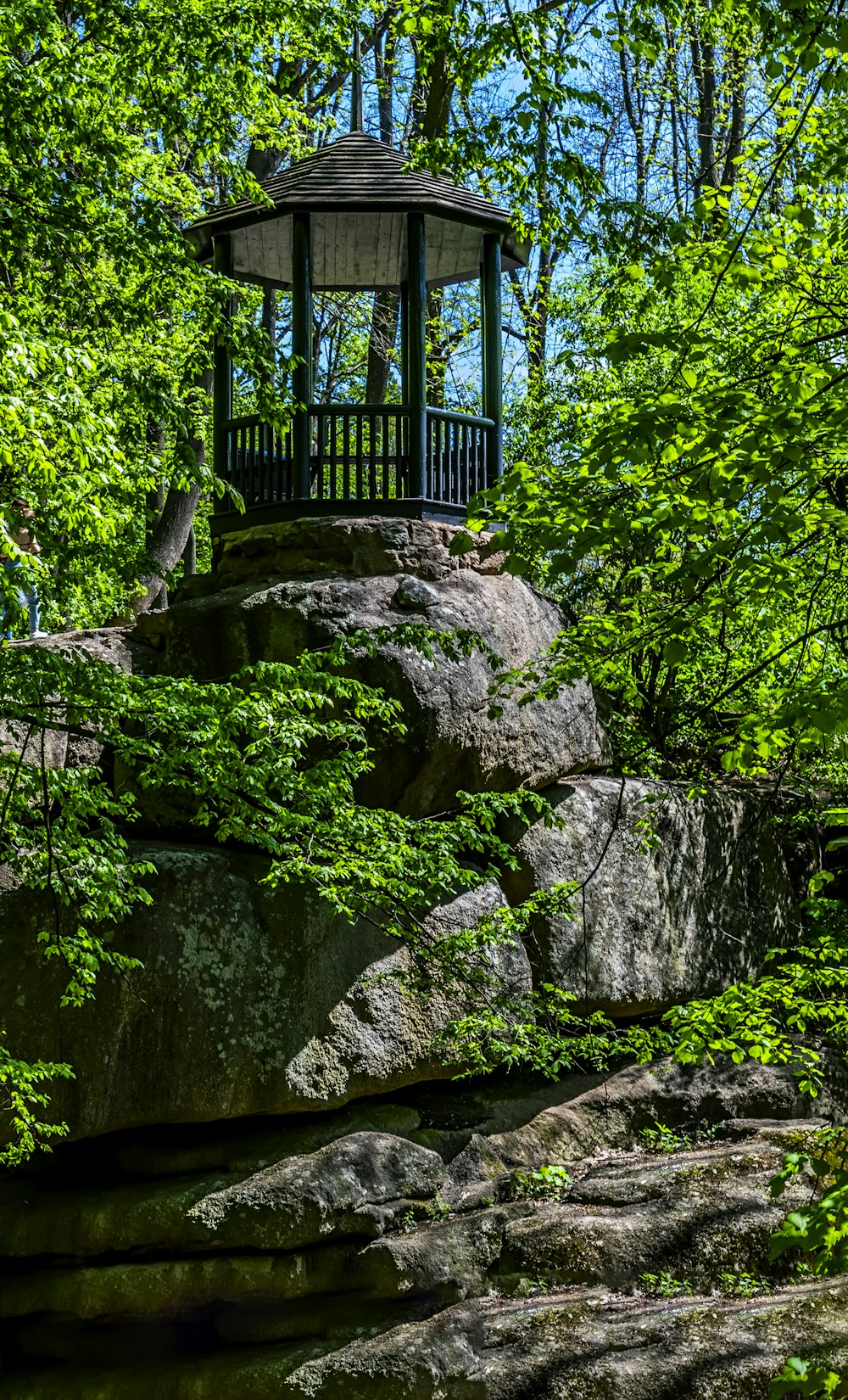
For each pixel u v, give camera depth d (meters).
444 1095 11.60
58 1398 9.44
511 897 11.86
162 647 11.56
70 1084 9.45
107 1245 9.59
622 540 5.40
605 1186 10.83
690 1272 9.87
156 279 9.73
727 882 13.69
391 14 18.72
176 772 8.09
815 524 5.24
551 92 8.61
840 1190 4.59
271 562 11.98
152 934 9.72
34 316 9.88
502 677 9.12
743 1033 7.60
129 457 9.73
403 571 11.70
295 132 15.51
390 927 9.10
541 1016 11.55
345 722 10.63
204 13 10.58
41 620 12.44
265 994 10.11
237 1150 10.20
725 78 19.56
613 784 12.97
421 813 11.31
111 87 10.50
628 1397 8.55
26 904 9.64
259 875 10.43
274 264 13.78
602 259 15.09
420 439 12.20
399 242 13.27
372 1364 9.02
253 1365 9.27
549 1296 9.83
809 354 5.86
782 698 5.85
